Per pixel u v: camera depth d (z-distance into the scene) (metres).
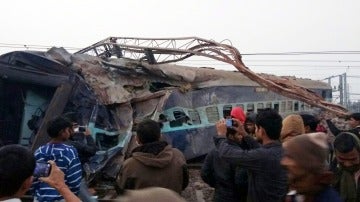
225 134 4.40
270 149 3.88
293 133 4.34
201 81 14.87
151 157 4.48
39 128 10.07
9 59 10.82
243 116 4.73
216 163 4.93
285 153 2.61
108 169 11.38
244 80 16.17
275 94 17.30
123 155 11.69
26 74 10.52
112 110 12.34
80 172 4.98
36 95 10.98
